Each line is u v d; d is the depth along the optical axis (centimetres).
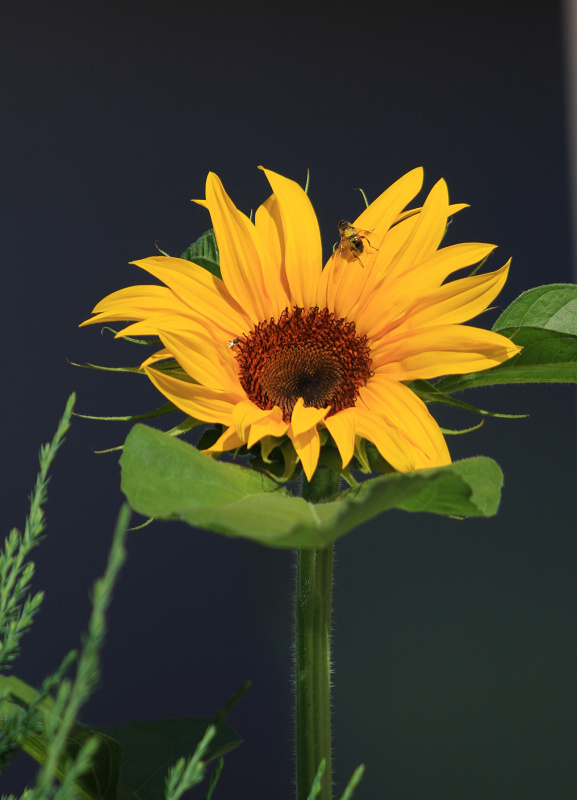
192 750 106
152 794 104
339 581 185
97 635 72
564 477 195
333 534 90
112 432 192
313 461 98
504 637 185
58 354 193
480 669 183
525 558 190
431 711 181
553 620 187
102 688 178
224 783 176
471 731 180
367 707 180
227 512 92
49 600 182
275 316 104
